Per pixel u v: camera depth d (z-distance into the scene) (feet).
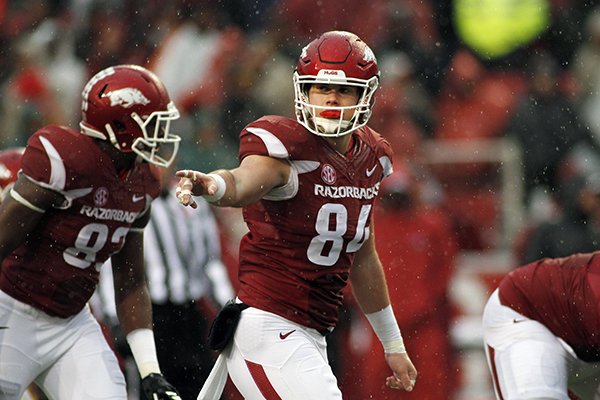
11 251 58.54
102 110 58.90
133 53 126.41
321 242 55.62
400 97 118.32
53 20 128.88
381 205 91.20
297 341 55.77
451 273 92.38
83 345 61.00
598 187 93.04
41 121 122.83
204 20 124.98
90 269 60.70
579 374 65.16
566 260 64.44
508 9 129.49
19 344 60.03
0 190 67.10
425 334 90.99
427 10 130.21
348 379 90.99
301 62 55.62
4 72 125.59
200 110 119.55
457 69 125.49
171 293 79.66
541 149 119.75
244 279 56.85
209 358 81.41
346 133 55.42
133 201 60.49
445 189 115.55
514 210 115.14
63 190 58.23
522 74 128.16
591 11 131.64
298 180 54.70
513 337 64.08
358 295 61.26
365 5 125.70
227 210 98.84
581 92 128.06
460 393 93.86
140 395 79.36
